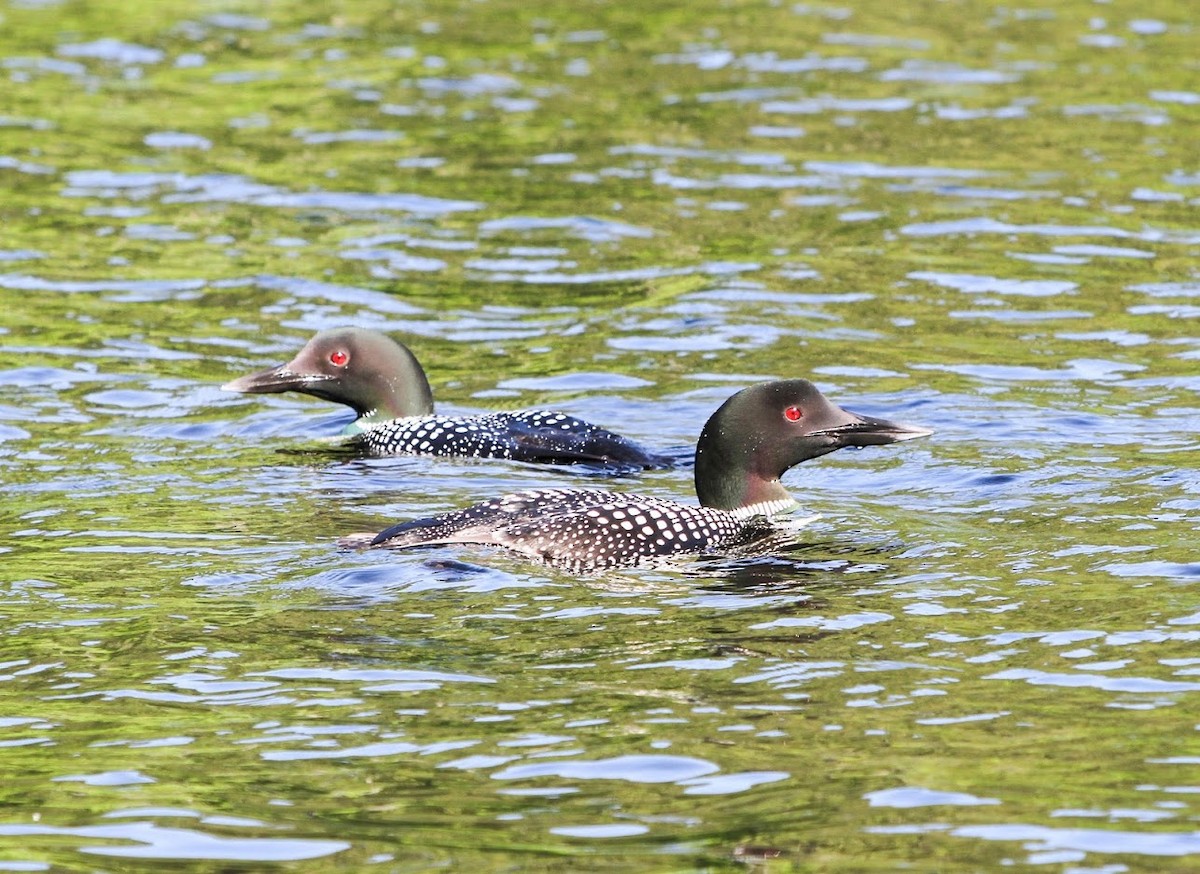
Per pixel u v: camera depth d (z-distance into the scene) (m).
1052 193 22.38
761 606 10.25
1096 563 10.91
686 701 8.88
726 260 20.11
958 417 14.87
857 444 12.35
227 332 18.00
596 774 8.11
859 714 8.68
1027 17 31.31
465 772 8.16
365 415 15.12
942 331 17.66
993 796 7.81
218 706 8.95
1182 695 8.81
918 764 8.12
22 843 7.55
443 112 26.06
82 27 30.73
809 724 8.58
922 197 22.28
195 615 10.20
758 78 27.55
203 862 7.38
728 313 18.33
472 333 17.95
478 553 11.09
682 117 25.69
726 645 9.62
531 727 8.62
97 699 9.04
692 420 15.24
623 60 28.67
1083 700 8.79
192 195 22.61
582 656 9.50
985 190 22.48
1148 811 7.64
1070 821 7.56
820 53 28.94
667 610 10.20
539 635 9.82
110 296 19.05
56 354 17.14
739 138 24.70
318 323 18.30
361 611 10.21
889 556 11.22
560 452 13.83
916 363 16.66
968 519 12.05
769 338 17.55
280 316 18.50
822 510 12.38
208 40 30.06
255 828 7.67
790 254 20.31
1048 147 24.20
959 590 10.48
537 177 23.23
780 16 31.47
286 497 12.83
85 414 15.36
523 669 9.34
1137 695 8.83
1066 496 12.53
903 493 12.77
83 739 8.59
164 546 11.52
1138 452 13.67
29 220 21.50
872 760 8.17
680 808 7.77
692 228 21.27
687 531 11.41
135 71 28.14
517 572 10.83
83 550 11.45
